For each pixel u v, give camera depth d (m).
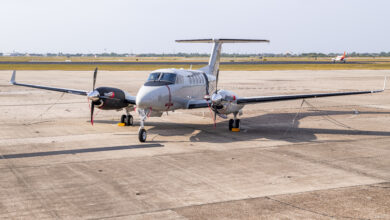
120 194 8.87
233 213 7.77
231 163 11.66
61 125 18.39
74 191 9.05
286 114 22.69
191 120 20.33
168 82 16.25
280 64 111.62
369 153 13.06
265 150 13.45
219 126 18.58
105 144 14.30
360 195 8.84
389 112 23.38
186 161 11.88
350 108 25.19
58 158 12.17
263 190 9.19
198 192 9.03
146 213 7.76
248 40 22.48
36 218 7.47
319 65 102.38
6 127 17.67
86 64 108.25
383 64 109.50
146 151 13.24
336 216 7.62
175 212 7.82
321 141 15.05
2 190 9.09
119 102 17.09
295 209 7.99
